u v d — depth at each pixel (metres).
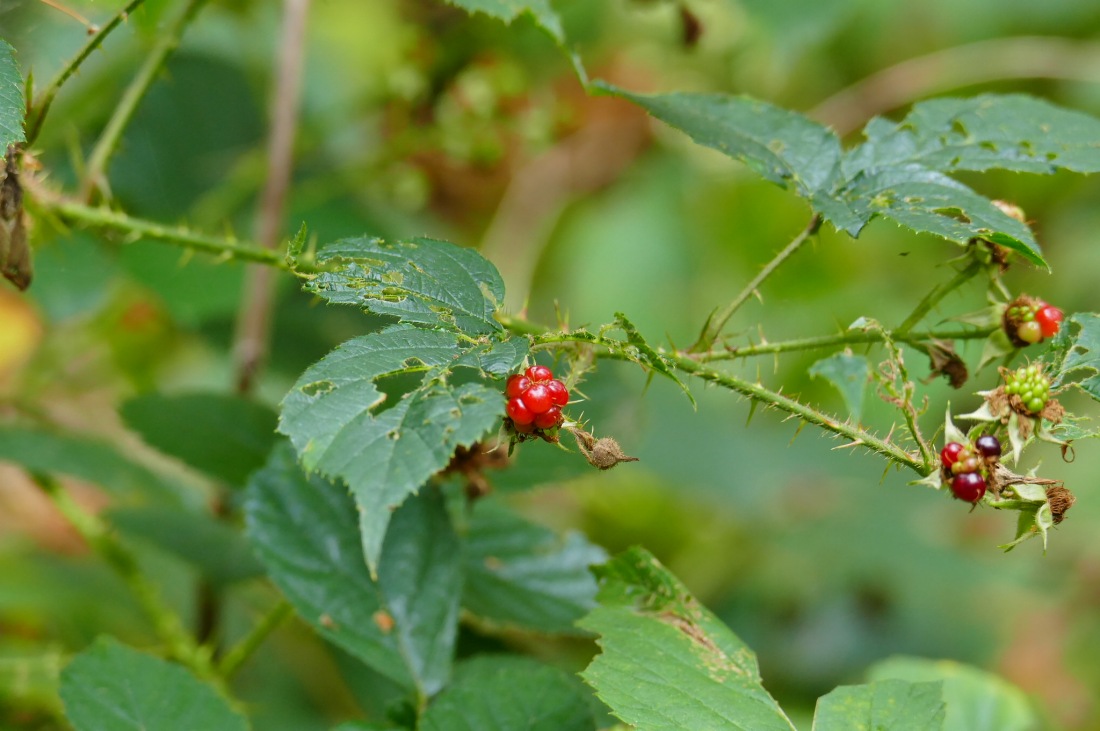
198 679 1.04
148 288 1.36
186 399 1.18
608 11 1.92
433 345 0.98
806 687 1.72
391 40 1.74
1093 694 1.76
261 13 1.75
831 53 1.99
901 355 1.04
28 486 1.65
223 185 1.63
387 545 1.08
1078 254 1.87
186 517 1.20
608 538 1.85
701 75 1.93
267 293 1.36
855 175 1.06
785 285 1.92
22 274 1.07
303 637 1.39
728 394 1.89
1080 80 1.88
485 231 1.99
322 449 0.96
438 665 1.07
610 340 0.99
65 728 1.18
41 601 1.23
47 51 1.39
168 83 1.63
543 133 1.56
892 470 1.88
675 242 1.94
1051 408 1.01
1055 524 1.01
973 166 1.06
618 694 1.01
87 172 1.12
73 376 1.58
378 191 1.56
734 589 1.81
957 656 1.77
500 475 1.14
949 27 1.95
